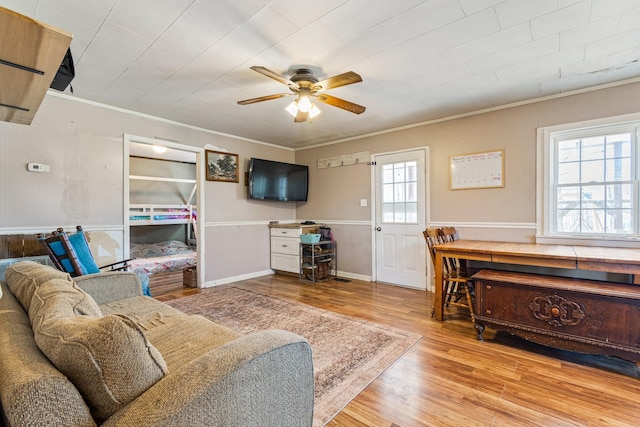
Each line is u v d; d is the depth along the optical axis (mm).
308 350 1099
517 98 3264
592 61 2457
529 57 2387
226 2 1729
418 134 4141
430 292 4027
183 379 785
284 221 5547
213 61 2412
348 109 2791
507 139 3453
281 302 3598
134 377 759
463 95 3178
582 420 1573
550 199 3229
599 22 1940
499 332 2709
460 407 1688
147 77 2695
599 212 3035
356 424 1563
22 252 2828
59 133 3076
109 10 1791
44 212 2979
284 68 2527
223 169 4578
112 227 3424
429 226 4051
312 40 2125
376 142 4578
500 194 3504
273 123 4105
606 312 2053
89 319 875
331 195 5172
